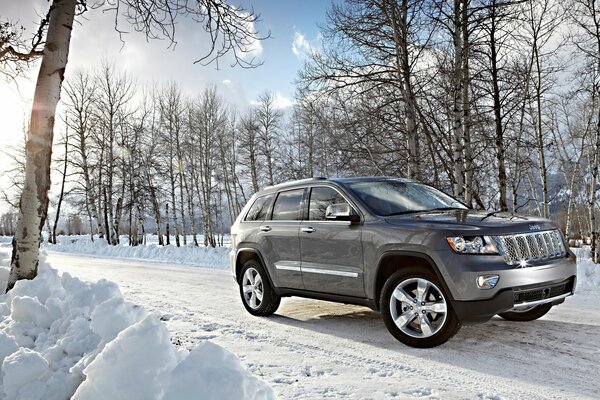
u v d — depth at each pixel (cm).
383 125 1393
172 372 226
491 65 1421
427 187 599
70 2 614
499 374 364
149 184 3297
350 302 509
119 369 233
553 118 2959
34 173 588
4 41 682
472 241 415
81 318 356
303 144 3369
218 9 682
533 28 1573
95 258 1895
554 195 3080
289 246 571
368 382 343
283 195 615
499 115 1449
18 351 292
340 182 552
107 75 3159
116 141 3262
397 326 452
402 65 1330
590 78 1593
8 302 478
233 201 3909
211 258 1678
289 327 540
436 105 1420
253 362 395
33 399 270
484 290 402
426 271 435
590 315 575
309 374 363
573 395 321
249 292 631
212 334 504
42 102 594
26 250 579
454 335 457
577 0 1520
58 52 604
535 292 421
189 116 3528
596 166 1642
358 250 491
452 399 310
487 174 1973
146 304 698
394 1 1284
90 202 3128
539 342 454
